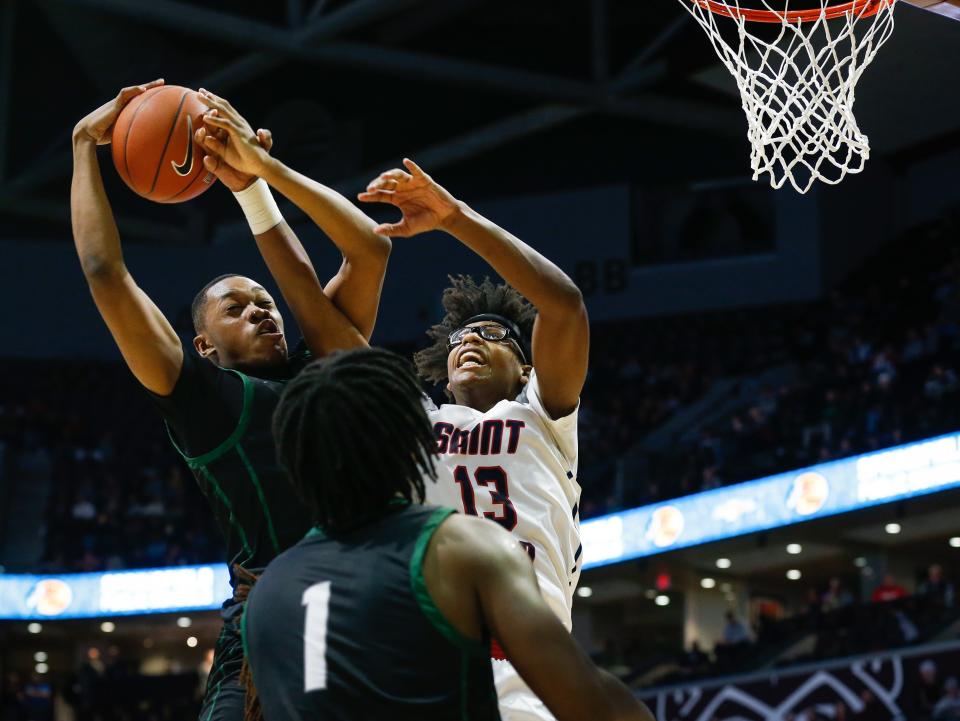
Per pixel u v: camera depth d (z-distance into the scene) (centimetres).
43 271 2239
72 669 2064
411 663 184
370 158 2233
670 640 1923
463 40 2142
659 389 1955
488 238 274
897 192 2012
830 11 510
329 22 1842
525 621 185
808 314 1948
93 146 291
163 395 262
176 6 1842
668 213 2111
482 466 303
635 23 2034
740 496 1495
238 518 266
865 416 1502
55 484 1947
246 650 196
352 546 194
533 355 297
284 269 297
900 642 1354
